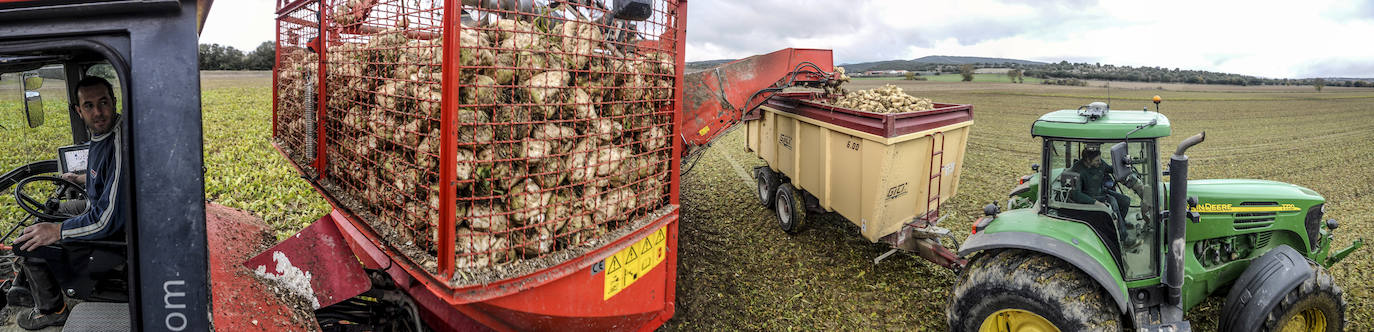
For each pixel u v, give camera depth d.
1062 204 4.18
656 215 3.68
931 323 4.99
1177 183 3.62
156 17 1.60
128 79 1.63
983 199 9.19
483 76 2.70
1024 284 3.81
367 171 3.41
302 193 7.84
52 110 3.35
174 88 1.63
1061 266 3.80
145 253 1.70
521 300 2.91
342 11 3.71
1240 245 4.49
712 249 6.89
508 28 2.85
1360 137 16.25
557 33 2.94
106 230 2.66
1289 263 3.85
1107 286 3.57
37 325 2.92
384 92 3.06
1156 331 3.88
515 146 2.82
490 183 2.74
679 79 3.59
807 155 6.94
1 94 3.20
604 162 3.15
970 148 15.09
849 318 5.13
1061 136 4.03
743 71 6.58
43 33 1.58
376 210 3.34
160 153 1.65
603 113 3.19
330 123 4.05
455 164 2.54
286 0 5.10
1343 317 4.09
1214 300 5.14
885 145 5.34
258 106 19.36
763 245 7.01
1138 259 4.02
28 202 3.33
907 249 5.91
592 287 3.26
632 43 3.34
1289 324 4.11
